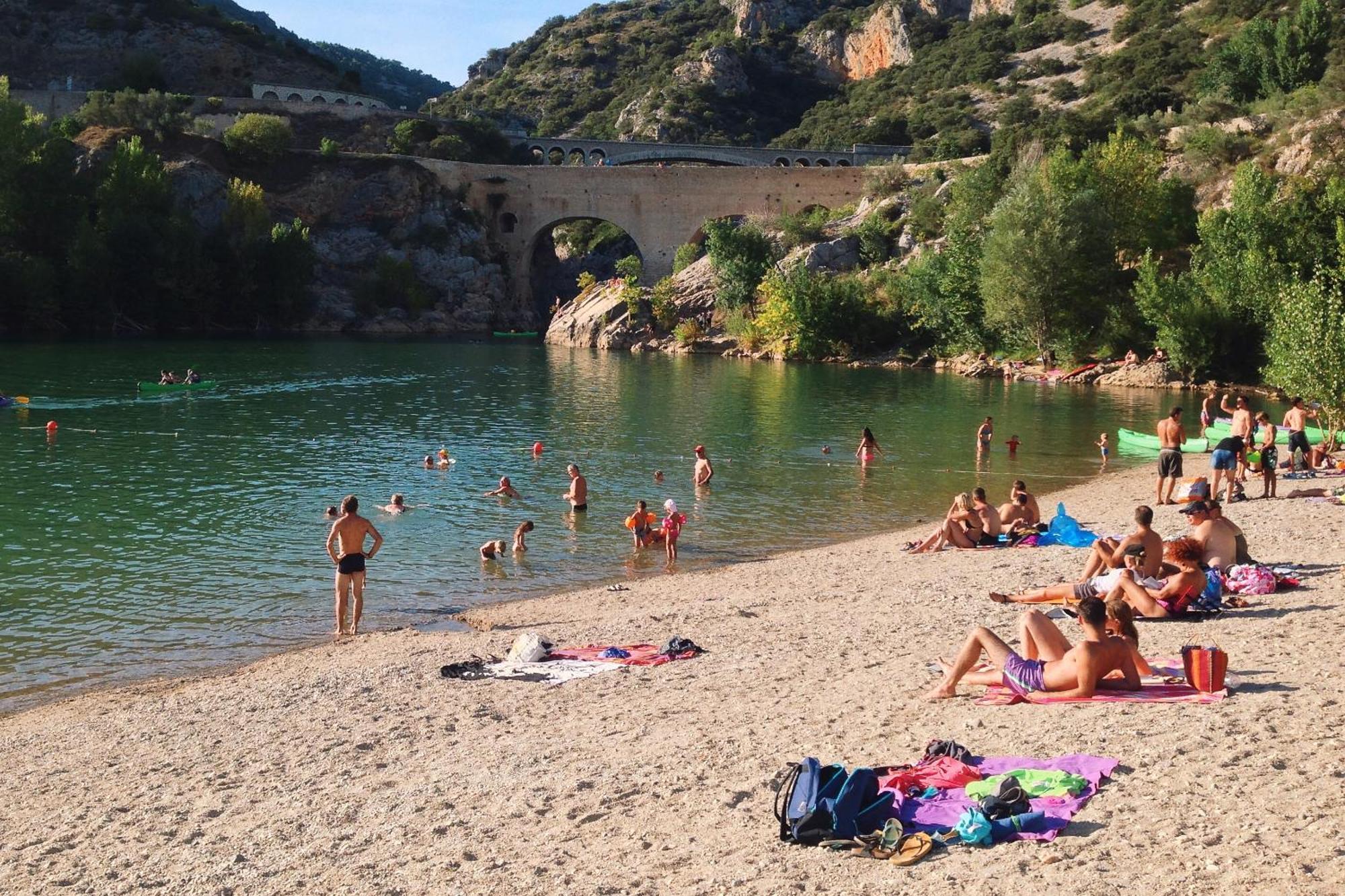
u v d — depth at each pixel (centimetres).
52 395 5775
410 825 1048
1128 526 2675
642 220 13875
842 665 1523
